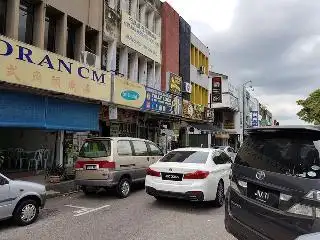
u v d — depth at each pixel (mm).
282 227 3938
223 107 42031
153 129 23703
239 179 4867
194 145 31406
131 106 17500
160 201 10148
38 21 13555
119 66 19391
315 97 45750
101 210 8914
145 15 22312
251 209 4488
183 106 24422
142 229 7094
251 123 56906
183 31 27500
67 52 15570
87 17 16094
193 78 29859
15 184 7176
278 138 4543
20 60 11211
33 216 7539
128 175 11094
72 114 14555
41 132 16047
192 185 8719
